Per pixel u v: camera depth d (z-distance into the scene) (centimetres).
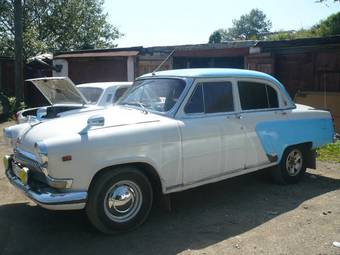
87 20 3378
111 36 3509
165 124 486
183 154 497
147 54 1495
